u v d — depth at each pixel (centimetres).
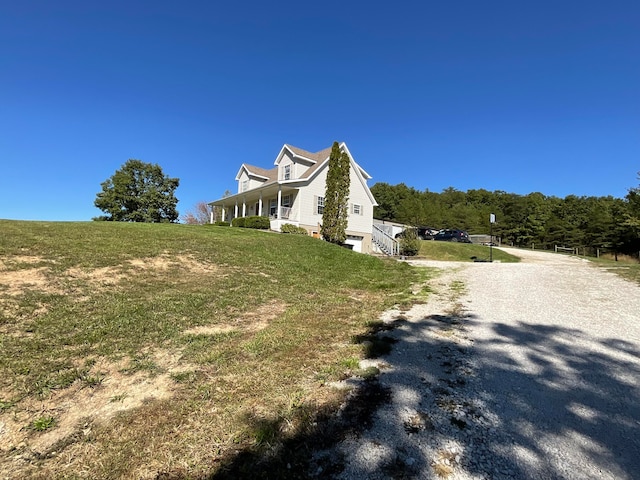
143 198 3644
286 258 1129
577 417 292
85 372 355
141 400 318
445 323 557
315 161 2345
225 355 416
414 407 308
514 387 344
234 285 755
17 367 344
